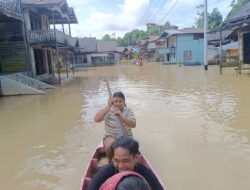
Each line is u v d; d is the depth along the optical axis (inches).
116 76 1077.1
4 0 722.2
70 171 221.5
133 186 71.9
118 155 103.0
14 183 208.2
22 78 692.7
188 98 488.7
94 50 2085.4
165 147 258.4
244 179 195.5
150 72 1189.1
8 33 788.0
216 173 205.2
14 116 414.0
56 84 827.4
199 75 908.0
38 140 299.4
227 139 271.6
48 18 1074.1
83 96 576.7
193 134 290.4
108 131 204.7
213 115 360.8
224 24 988.6
